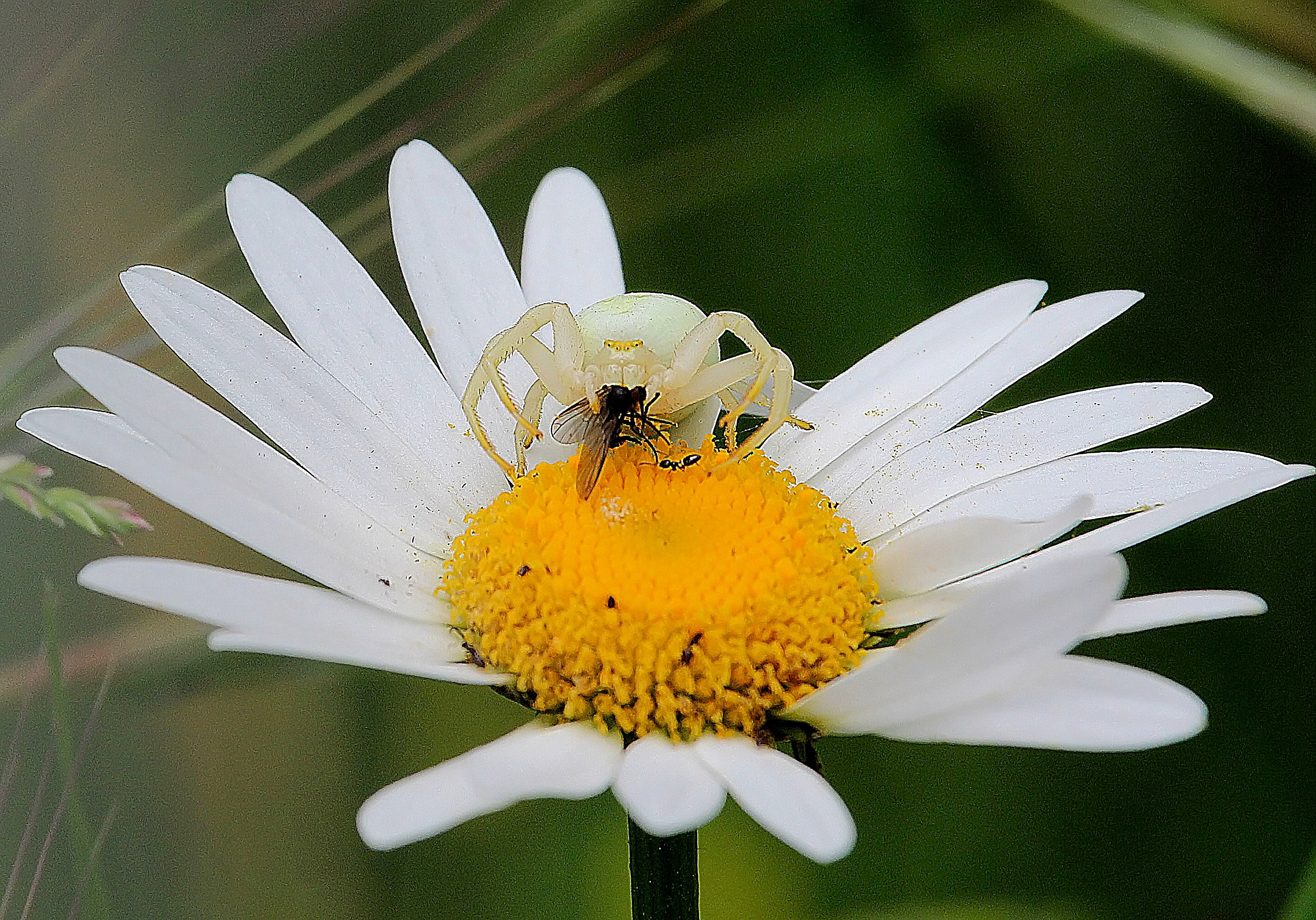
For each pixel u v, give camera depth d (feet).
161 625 0.53
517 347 0.53
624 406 0.52
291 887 0.60
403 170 0.57
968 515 0.53
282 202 0.55
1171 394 0.54
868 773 0.61
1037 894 0.60
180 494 0.49
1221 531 0.61
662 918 0.51
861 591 0.52
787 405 0.52
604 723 0.50
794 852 0.61
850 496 0.54
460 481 0.54
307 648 0.47
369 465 0.53
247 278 0.56
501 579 0.51
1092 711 0.47
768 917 0.61
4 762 0.57
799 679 0.50
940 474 0.54
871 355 0.56
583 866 0.61
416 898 0.61
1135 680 0.47
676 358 0.53
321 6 0.58
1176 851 0.60
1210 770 0.61
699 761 0.49
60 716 0.49
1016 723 0.47
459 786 0.46
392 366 0.54
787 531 0.51
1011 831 0.61
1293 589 0.61
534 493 0.52
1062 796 0.61
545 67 0.61
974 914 0.58
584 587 0.50
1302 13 0.58
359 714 0.61
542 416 0.55
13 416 0.53
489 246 0.56
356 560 0.51
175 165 0.60
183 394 0.50
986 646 0.47
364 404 0.54
